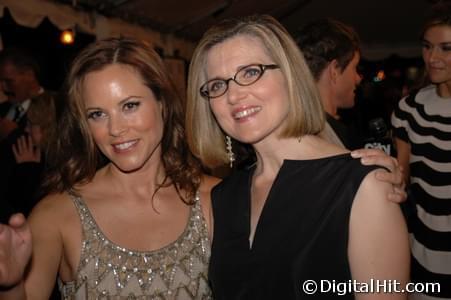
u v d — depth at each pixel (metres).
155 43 5.32
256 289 1.37
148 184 1.67
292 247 1.32
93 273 1.54
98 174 1.71
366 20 8.54
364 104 5.07
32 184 2.67
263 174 1.53
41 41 4.88
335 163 1.35
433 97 2.35
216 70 1.42
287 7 7.43
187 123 1.62
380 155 1.32
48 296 1.47
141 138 1.56
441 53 2.19
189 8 5.23
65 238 1.56
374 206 1.23
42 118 2.67
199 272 1.61
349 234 1.26
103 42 1.58
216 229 1.56
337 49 2.24
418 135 2.33
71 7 3.77
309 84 1.41
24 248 1.19
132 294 1.54
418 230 2.27
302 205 1.35
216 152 1.65
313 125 1.41
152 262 1.57
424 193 2.26
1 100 3.16
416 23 8.46
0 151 2.74
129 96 1.52
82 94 1.55
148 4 4.59
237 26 1.42
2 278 1.14
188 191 1.70
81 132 1.64
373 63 9.05
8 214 2.53
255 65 1.38
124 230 1.60
